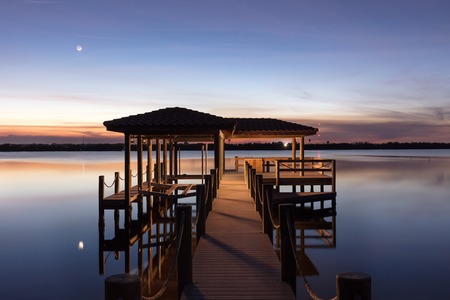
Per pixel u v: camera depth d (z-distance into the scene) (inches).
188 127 620.7
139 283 128.0
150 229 757.3
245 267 282.7
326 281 468.1
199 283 252.5
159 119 652.1
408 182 1797.5
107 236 725.3
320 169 754.2
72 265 560.1
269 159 989.2
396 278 487.8
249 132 910.4
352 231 781.9
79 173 2257.6
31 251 641.6
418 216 958.4
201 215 377.7
